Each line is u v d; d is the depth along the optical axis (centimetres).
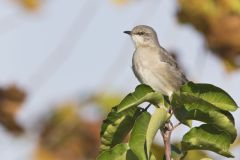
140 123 1097
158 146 1283
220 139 1126
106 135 1163
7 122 1393
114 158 1120
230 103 1114
